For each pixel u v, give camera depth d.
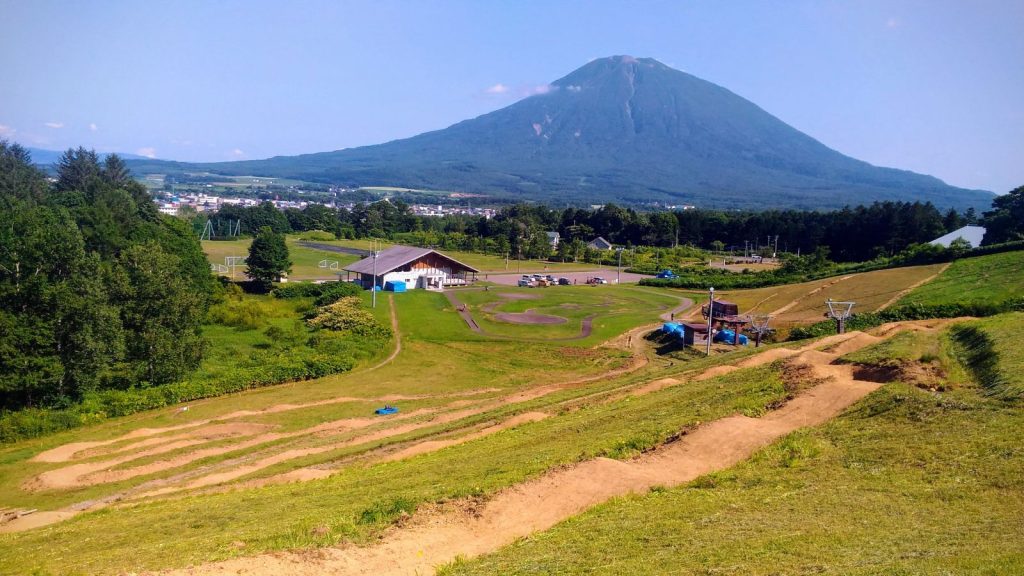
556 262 148.50
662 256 150.00
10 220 54.09
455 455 26.59
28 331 41.38
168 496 27.30
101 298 45.41
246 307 72.06
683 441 21.59
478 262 142.50
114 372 46.53
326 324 66.00
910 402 21.05
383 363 57.00
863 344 33.84
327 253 147.50
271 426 39.41
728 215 188.25
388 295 88.88
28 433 37.62
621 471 19.52
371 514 17.78
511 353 60.59
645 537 14.33
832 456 18.50
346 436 35.81
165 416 41.72
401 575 14.34
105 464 33.34
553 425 29.44
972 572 10.50
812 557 12.07
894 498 14.86
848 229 148.12
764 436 21.06
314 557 14.93
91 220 74.75
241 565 14.42
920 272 75.00
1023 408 18.72
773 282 94.31
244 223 184.88
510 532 16.50
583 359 58.28
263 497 23.95
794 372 27.92
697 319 75.06
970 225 139.88
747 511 15.21
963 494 14.51
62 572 16.17
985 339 28.52
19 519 26.09
